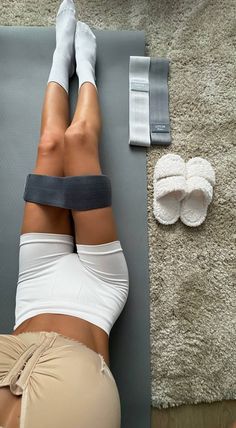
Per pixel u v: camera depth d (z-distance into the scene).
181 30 1.27
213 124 1.18
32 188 0.88
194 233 1.08
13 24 1.25
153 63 1.20
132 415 0.93
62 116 1.02
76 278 0.83
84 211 0.85
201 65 1.23
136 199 1.09
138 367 0.96
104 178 0.88
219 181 1.13
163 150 1.15
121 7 1.28
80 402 0.55
